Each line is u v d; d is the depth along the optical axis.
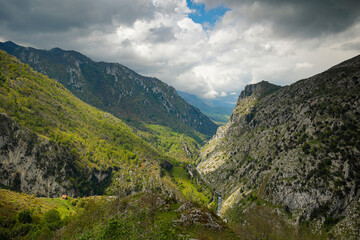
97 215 84.31
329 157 152.88
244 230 85.12
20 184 170.00
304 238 124.50
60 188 181.50
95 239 35.75
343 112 174.75
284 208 153.62
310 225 133.75
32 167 177.12
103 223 43.84
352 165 138.62
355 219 119.56
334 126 170.12
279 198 163.62
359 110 166.00
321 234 125.19
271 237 91.44
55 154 193.12
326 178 143.50
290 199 154.38
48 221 94.19
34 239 74.00
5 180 166.00
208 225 57.88
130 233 37.38
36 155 182.00
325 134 171.50
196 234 51.91
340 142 156.12
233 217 181.62
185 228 54.62
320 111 194.75
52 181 181.00
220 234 56.06
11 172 169.12
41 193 174.75
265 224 121.88
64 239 70.69
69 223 89.06
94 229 39.59
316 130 183.50
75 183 192.62
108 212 80.56
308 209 139.88
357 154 141.62
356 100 173.25
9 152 171.50
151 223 47.06
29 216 92.19
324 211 133.88
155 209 68.00
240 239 56.38
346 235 116.00
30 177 174.75
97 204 103.56
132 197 92.50
